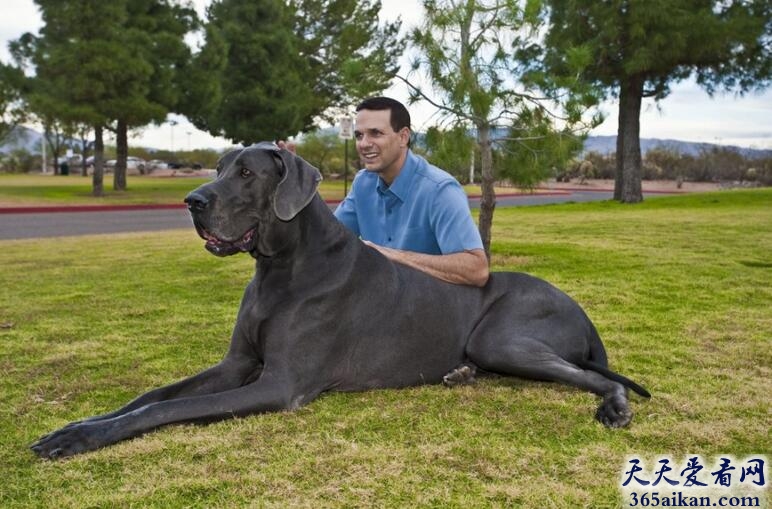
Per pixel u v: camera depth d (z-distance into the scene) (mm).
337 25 33125
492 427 2938
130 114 23625
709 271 7410
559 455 2654
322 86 34375
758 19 17031
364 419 3014
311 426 2926
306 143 49688
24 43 24422
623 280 6891
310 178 3166
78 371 3869
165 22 26406
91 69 22469
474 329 3615
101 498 2297
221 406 2938
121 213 19531
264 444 2729
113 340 4566
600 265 7902
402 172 3996
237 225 3033
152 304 5832
